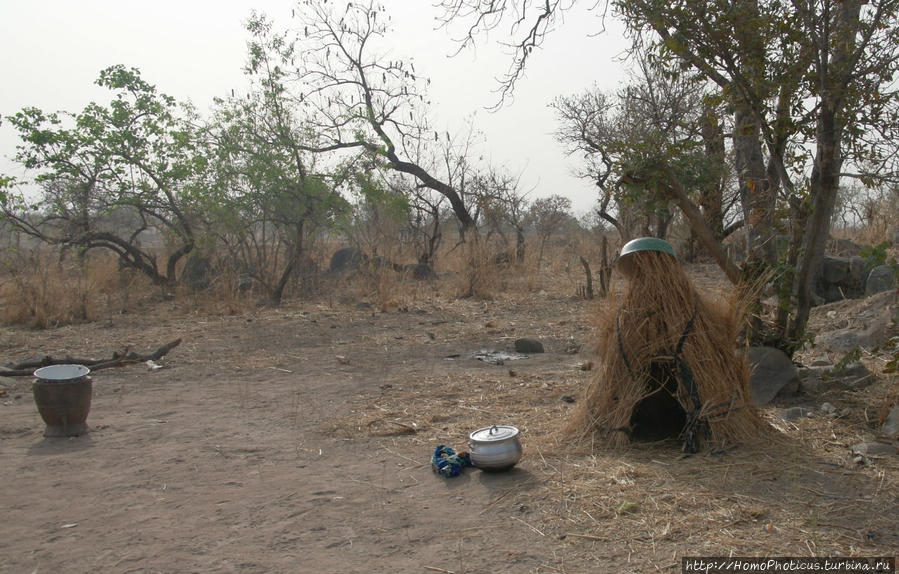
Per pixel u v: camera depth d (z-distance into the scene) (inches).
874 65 224.4
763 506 155.4
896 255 476.1
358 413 261.3
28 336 478.3
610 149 245.0
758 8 230.4
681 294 204.8
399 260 778.8
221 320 543.8
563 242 1241.4
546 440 211.6
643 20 238.7
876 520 147.3
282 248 805.9
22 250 717.9
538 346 392.2
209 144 662.5
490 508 164.9
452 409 262.2
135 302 637.9
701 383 198.2
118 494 182.5
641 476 177.6
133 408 280.2
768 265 253.9
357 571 136.2
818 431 206.5
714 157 254.5
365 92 826.8
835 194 236.4
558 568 133.6
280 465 204.5
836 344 318.3
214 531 157.4
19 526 162.2
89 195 711.1
